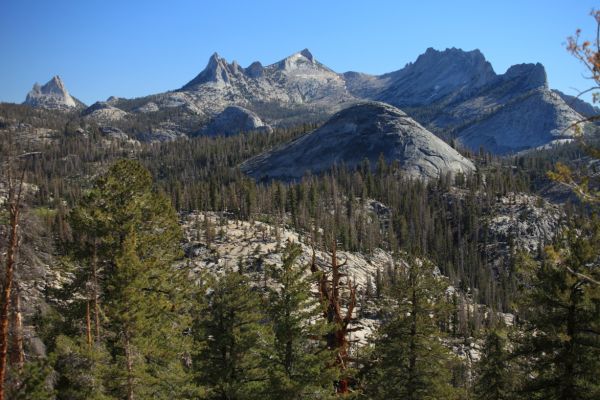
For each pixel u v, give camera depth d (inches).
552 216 6968.5
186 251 4562.0
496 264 6205.7
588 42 463.2
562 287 869.2
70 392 890.7
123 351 1130.0
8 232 704.4
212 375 1058.1
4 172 627.5
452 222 7258.9
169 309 1267.2
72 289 1235.2
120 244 1245.7
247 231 5369.1
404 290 1250.6
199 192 6540.4
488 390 1368.1
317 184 7706.7
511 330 1090.1
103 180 1311.5
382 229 6712.6
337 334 1031.6
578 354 856.9
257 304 1085.8
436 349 1223.5
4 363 628.1
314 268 1052.5
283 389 945.5
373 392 1199.6
